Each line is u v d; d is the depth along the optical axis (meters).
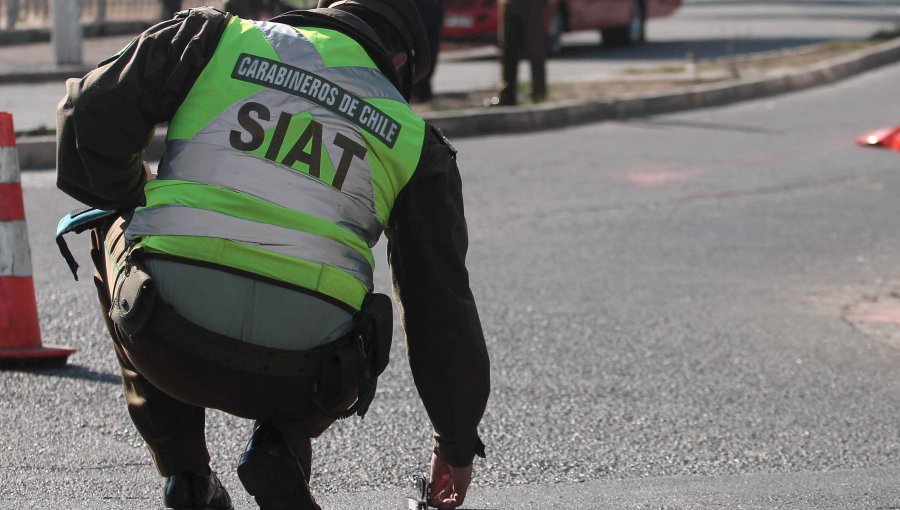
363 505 7.25
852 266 14.77
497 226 16.00
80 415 8.66
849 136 23.92
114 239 5.33
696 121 25.70
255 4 23.97
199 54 4.96
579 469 8.05
